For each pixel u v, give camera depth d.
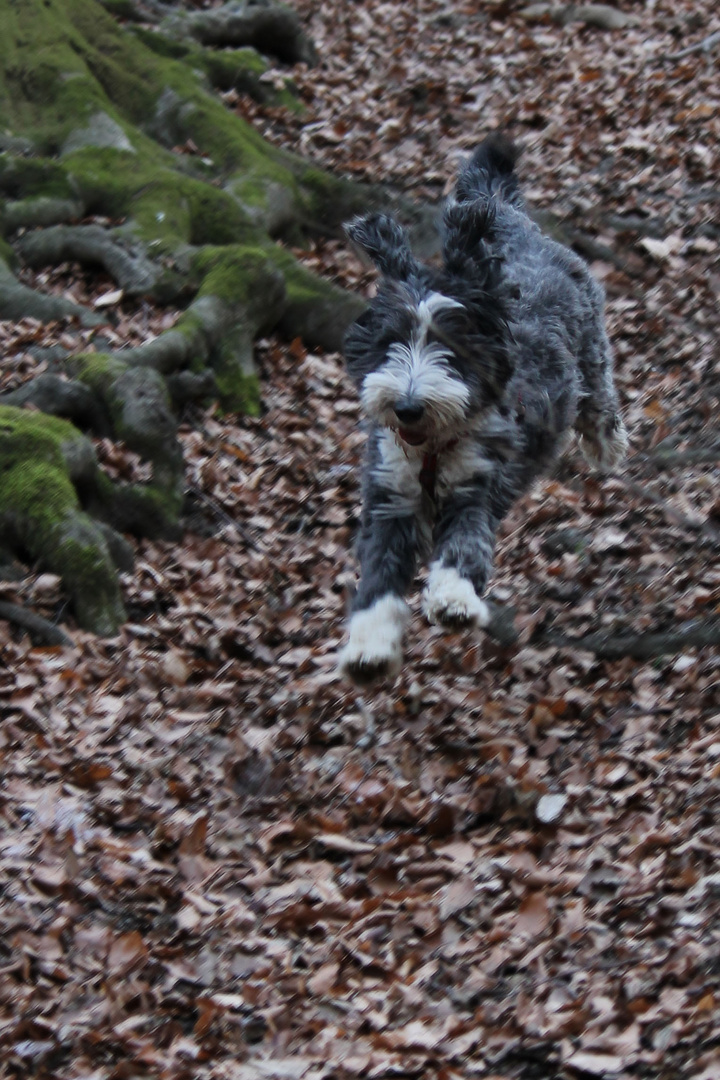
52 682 8.23
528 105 16.41
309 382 12.18
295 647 9.03
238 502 10.49
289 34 17.86
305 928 6.55
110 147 13.85
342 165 15.59
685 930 6.18
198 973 6.28
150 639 9.00
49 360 11.05
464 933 6.48
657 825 6.98
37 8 14.95
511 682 8.43
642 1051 5.59
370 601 7.27
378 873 6.88
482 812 7.31
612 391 9.70
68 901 6.61
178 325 11.72
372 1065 5.68
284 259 13.19
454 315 6.88
